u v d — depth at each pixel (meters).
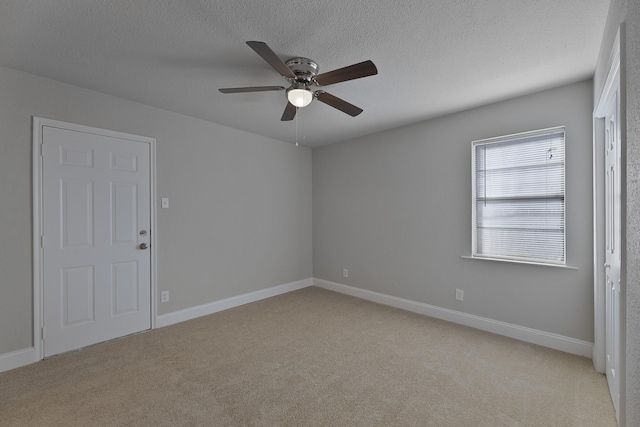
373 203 4.02
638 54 0.99
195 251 3.44
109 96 2.77
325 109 3.09
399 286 3.75
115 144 2.82
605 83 1.78
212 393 1.99
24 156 2.35
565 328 2.57
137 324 2.98
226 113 3.26
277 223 4.34
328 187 4.59
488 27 1.78
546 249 2.71
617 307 1.79
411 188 3.62
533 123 2.71
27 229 2.37
